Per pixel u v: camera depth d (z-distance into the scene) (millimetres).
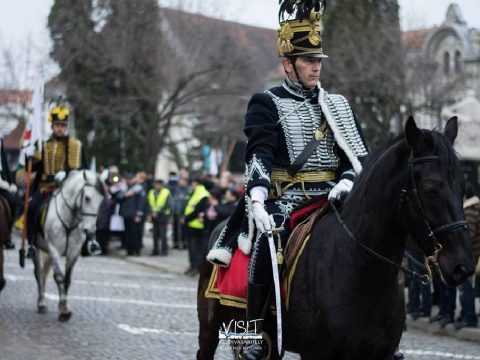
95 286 21547
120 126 45406
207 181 24828
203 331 8719
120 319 16359
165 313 17203
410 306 16781
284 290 7316
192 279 24094
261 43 65250
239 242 7797
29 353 13039
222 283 8039
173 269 26266
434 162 6332
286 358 12844
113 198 31266
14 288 20781
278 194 7602
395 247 6801
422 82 30734
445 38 42844
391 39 28719
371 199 6844
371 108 29750
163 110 43250
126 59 41406
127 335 14648
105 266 27234
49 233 16375
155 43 41875
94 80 42781
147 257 30156
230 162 33906
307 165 7551
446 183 6262
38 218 16891
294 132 7566
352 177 7492
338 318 6852
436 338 15133
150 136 43375
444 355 13312
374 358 6969
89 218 16406
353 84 29000
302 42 7613
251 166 7383
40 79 17969
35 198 17156
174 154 52719
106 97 43625
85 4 42594
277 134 7555
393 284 6875
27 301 18641
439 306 16312
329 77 29438
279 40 7773
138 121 44781
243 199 7973
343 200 7305
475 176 21797
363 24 29062
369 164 7035
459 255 6129
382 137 29641
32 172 17594
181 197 33406
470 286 15359
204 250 8766
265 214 7074
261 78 52750
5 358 12664
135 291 20766
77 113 45875
